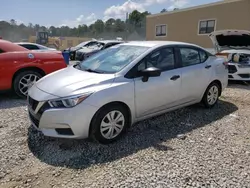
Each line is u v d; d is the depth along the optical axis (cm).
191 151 319
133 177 261
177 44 430
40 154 314
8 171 277
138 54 379
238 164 288
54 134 316
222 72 507
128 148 328
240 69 747
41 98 319
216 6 1777
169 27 2223
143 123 414
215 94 504
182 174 266
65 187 248
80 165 289
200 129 396
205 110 489
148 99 370
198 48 468
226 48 897
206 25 1875
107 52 427
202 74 457
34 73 549
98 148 326
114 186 246
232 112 484
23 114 449
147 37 2522
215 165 285
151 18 2430
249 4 1556
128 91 343
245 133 381
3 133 367
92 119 317
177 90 412
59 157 306
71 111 304
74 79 343
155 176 262
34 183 256
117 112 340
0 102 524
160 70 355
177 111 478
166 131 387
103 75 347
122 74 348
